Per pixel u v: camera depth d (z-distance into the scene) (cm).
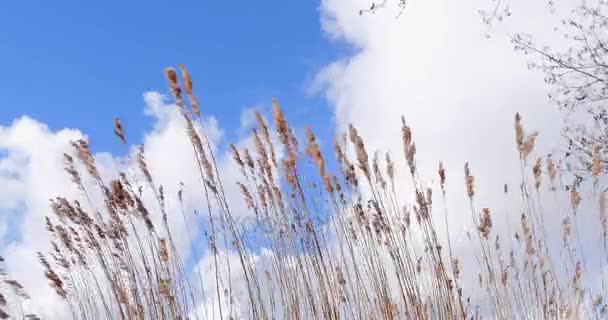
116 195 342
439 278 347
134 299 342
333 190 351
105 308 343
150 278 342
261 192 351
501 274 353
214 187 341
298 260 343
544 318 342
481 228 350
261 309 336
